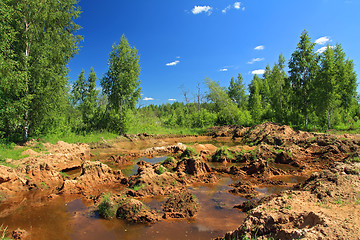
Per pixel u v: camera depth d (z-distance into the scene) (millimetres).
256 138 31969
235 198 11945
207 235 8273
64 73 26656
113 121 36750
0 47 18734
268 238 6059
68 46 26938
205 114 53031
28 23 23453
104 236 8391
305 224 6199
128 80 36062
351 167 10547
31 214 10305
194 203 10883
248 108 63500
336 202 7707
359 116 54094
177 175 15391
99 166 15266
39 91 22750
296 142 25922
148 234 8445
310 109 38156
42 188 13641
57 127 28500
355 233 5336
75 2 27453
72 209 10852
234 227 8820
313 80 37500
